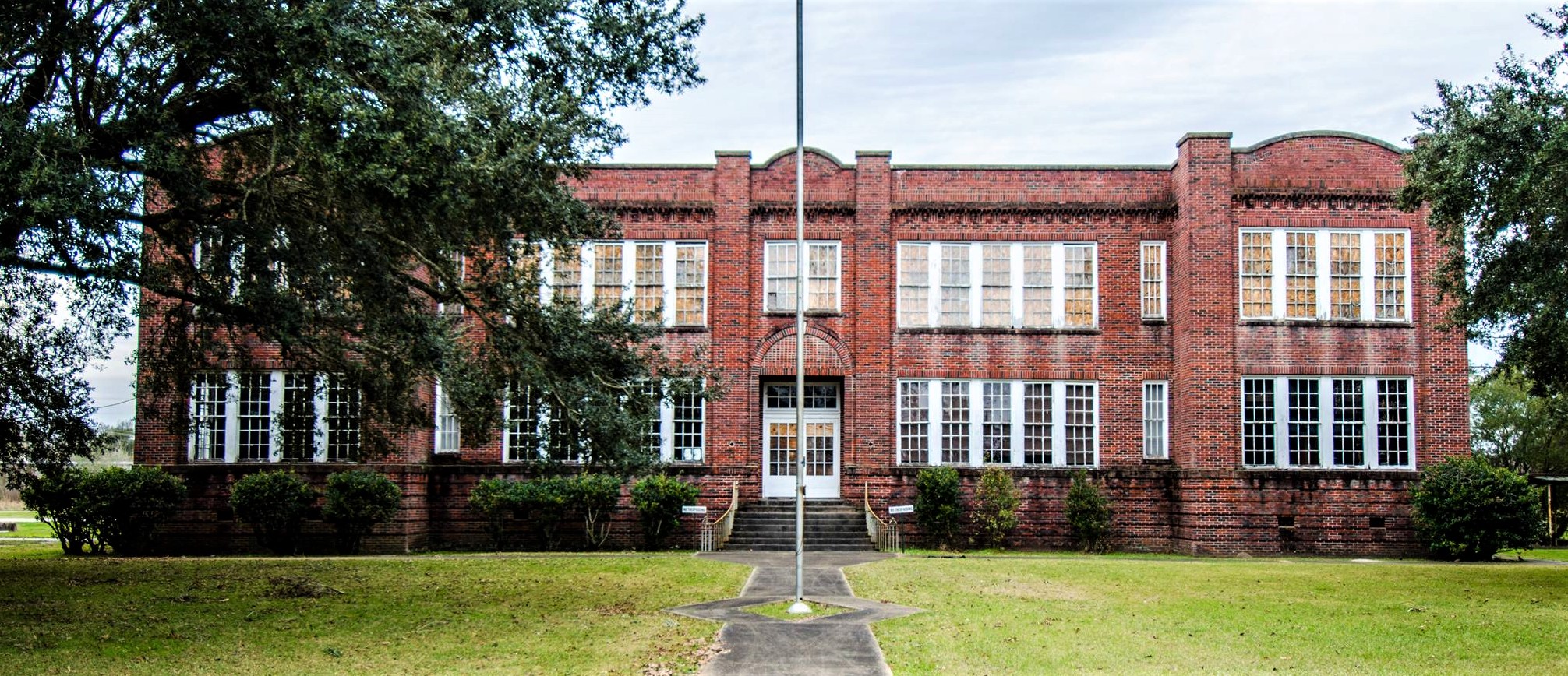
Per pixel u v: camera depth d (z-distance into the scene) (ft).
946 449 111.14
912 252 112.98
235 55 53.67
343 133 52.80
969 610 63.72
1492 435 191.31
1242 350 107.86
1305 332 108.27
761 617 61.00
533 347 67.46
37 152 48.62
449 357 65.26
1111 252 112.68
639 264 111.75
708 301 111.24
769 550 102.94
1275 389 107.96
